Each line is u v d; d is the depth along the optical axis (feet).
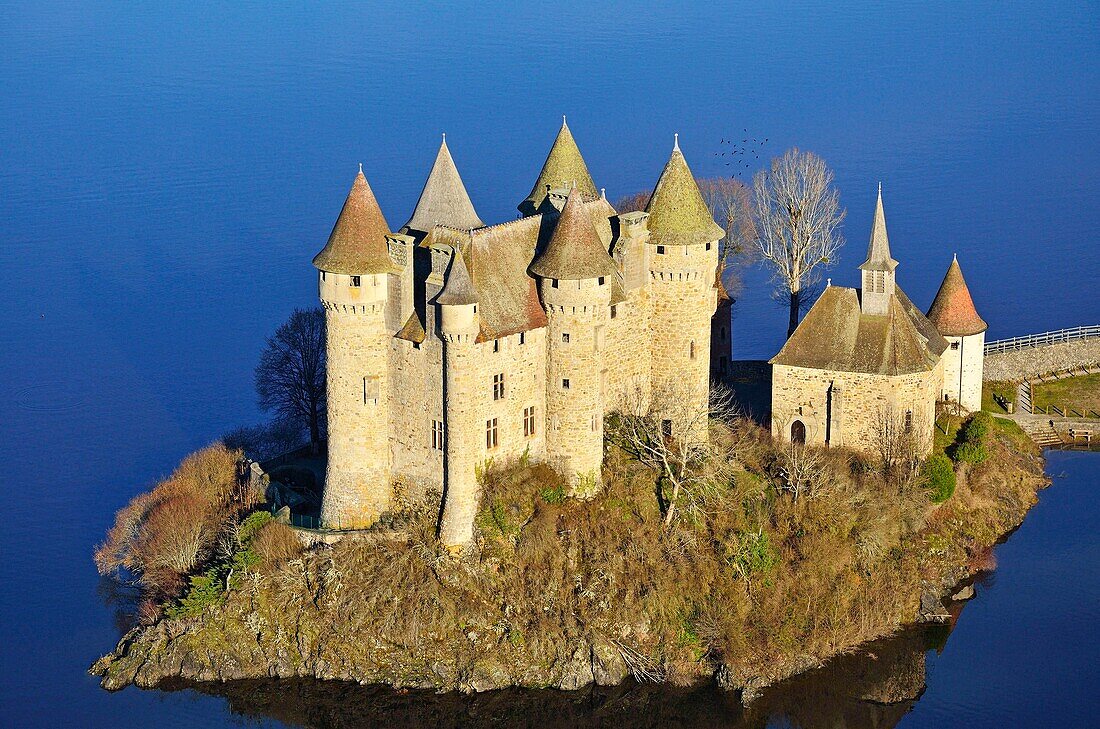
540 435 366.02
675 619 352.90
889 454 391.65
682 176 380.37
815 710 342.03
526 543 353.92
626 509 364.17
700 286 381.81
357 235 351.25
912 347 392.68
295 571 355.36
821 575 364.17
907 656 358.43
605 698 342.44
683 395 384.88
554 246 354.74
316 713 340.59
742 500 373.40
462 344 342.03
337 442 363.56
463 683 342.64
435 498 356.59
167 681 350.23
